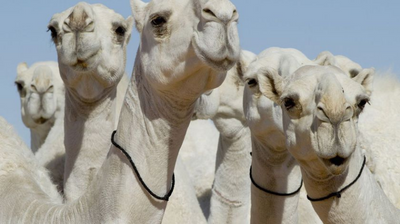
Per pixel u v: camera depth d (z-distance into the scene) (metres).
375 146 17.19
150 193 10.37
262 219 13.11
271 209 13.04
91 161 13.45
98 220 10.56
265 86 11.88
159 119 10.34
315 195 11.45
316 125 10.68
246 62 13.51
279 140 12.77
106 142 13.51
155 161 10.40
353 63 13.61
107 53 13.26
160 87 10.16
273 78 11.80
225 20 9.40
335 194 11.30
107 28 13.34
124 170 10.41
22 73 17.64
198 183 18.12
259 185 13.11
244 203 15.92
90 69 12.92
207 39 9.45
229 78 16.31
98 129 13.47
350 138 10.46
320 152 10.58
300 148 11.12
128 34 14.09
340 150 10.42
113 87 13.57
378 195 11.64
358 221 11.38
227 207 15.90
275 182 13.01
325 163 10.66
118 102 16.06
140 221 10.41
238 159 16.02
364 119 18.00
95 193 10.62
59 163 15.60
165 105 10.30
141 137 10.41
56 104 17.02
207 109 16.00
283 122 11.41
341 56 13.82
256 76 12.81
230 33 9.44
